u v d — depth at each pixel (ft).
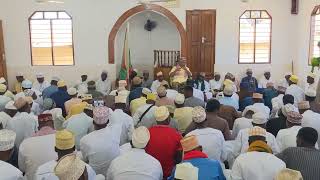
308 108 18.37
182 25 36.06
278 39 35.99
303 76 34.17
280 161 10.61
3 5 36.06
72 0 36.22
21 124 17.34
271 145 13.52
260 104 20.35
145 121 18.17
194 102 20.86
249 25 35.96
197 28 36.04
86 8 36.24
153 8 35.96
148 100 19.44
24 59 36.68
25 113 17.71
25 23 36.35
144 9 35.99
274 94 26.99
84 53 36.73
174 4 35.81
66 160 8.09
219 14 35.81
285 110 16.35
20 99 18.07
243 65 36.24
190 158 10.77
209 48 36.19
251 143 12.04
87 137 13.24
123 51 36.45
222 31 35.96
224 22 35.86
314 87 30.68
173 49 39.17
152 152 13.52
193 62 36.42
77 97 24.61
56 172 7.90
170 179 10.32
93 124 14.84
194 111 14.25
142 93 24.23
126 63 33.58
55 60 37.01
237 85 35.96
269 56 36.22
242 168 10.55
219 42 36.09
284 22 35.81
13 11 36.19
